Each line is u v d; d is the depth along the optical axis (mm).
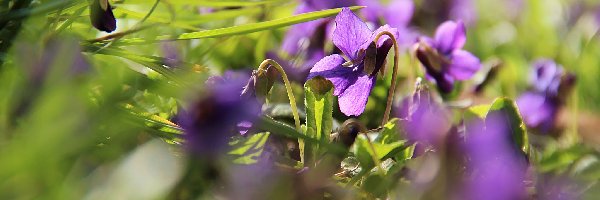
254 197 229
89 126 208
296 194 234
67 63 217
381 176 243
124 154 230
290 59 356
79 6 268
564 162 259
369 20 388
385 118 281
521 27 561
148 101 268
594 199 251
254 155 240
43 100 204
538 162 262
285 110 315
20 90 218
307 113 260
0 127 217
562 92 355
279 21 273
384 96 345
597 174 254
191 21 307
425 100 273
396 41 268
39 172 201
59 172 206
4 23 250
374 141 265
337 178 253
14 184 200
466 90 378
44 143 199
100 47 267
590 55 431
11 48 244
